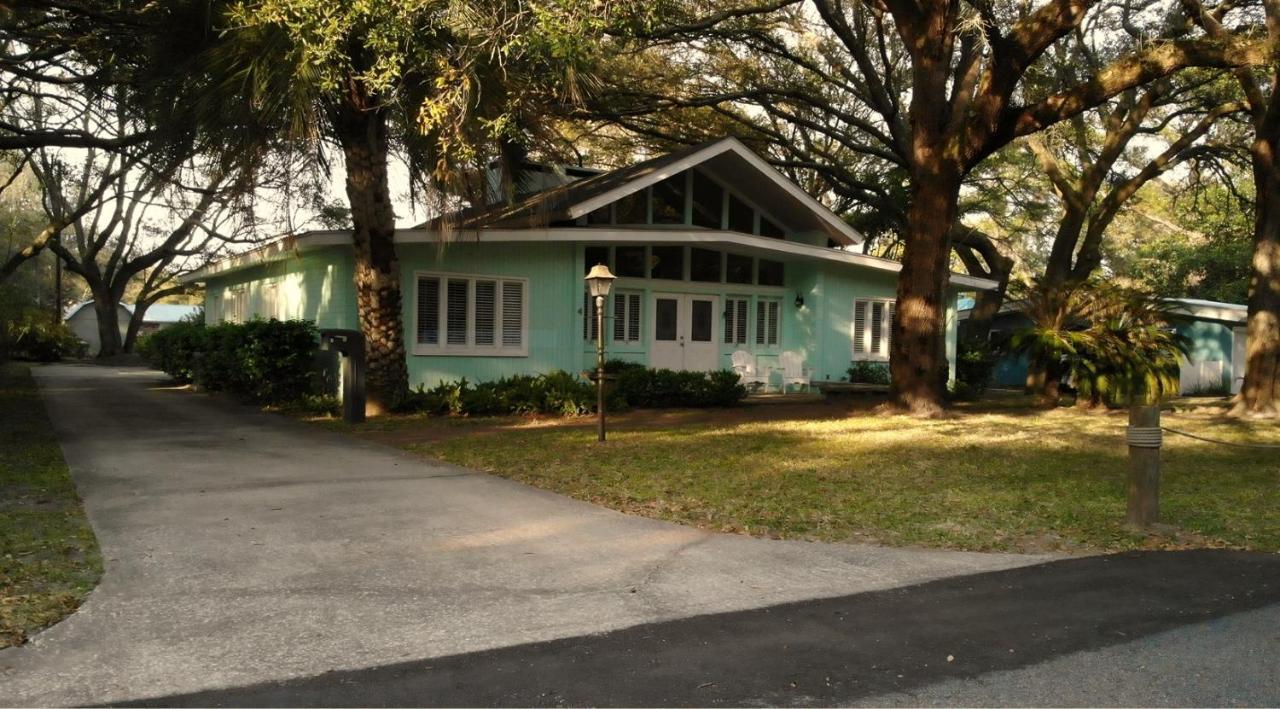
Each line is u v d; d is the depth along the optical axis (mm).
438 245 14477
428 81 11047
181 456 10086
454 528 6812
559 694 3816
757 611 4988
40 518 6832
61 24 15000
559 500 7961
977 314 26594
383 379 14406
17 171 29125
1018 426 14125
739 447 11320
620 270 18234
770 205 20078
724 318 19766
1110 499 8219
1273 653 4387
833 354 20859
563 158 14367
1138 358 16969
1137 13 19312
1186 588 5516
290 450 10727
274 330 15320
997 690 3912
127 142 15047
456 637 4504
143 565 5629
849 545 6535
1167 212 38844
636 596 5234
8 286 28172
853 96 24625
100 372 28031
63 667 4027
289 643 4375
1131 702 3795
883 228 27594
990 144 13961
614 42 17188
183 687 3834
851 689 3906
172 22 11914
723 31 20344
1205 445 12219
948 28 14273
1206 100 21469
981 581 5645
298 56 10188
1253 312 15734
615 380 15867
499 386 15367
